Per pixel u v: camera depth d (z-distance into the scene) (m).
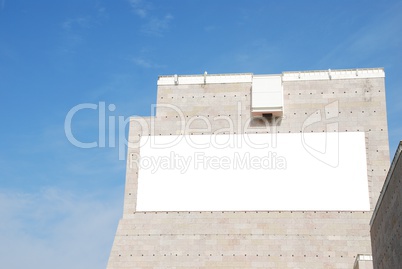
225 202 60.69
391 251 36.03
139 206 61.75
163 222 60.72
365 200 59.19
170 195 61.75
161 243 59.84
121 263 59.50
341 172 60.47
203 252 58.94
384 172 60.22
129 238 60.47
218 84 65.88
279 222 59.12
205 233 59.69
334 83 64.25
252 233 59.00
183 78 66.69
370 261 48.62
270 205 60.00
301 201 59.78
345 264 56.75
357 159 60.81
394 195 34.34
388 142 61.34
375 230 42.91
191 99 65.69
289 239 58.31
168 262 58.97
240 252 58.44
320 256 57.31
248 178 61.28
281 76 64.75
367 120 62.38
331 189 59.91
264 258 57.88
